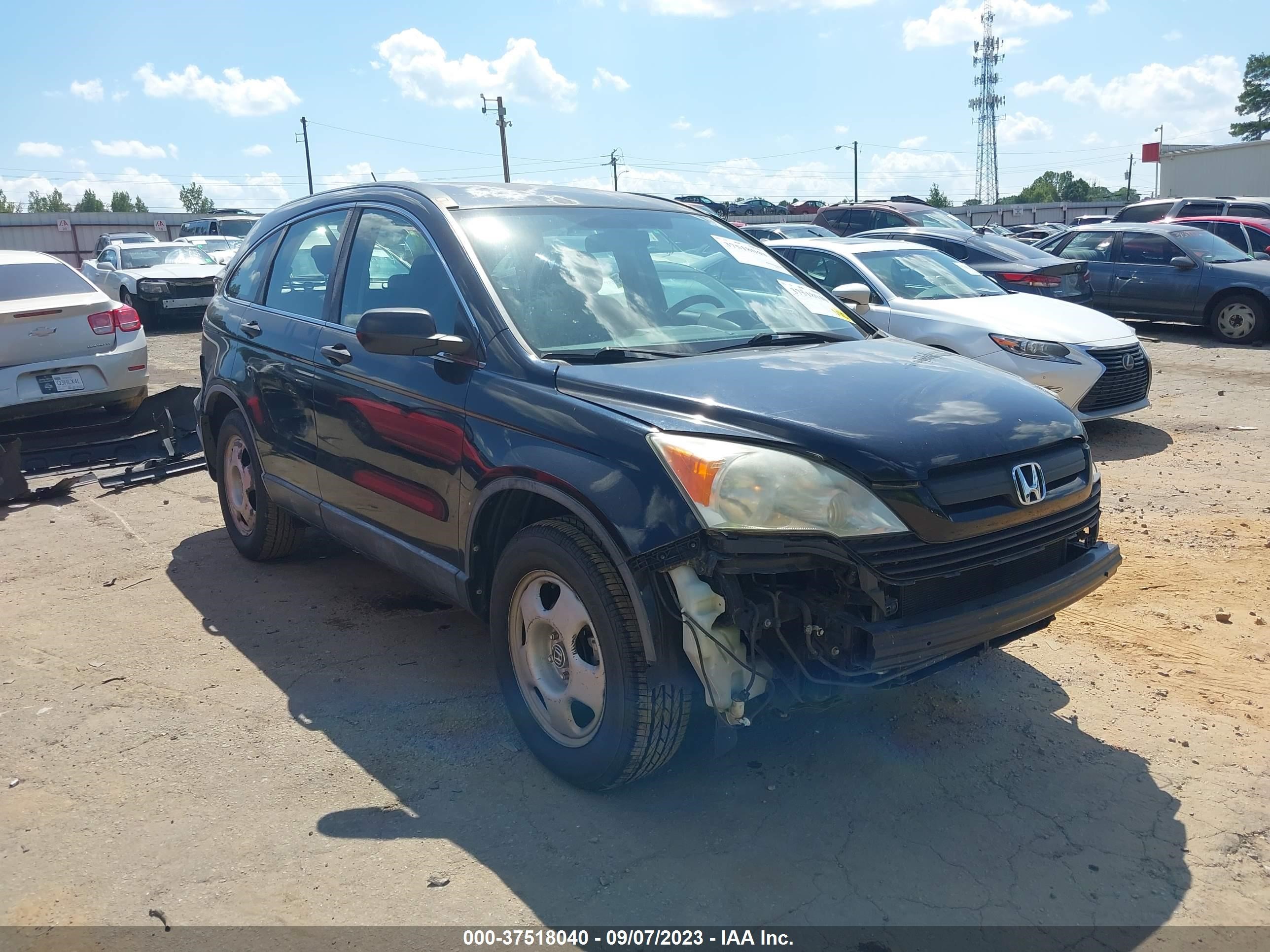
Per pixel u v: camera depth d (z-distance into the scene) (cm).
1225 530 572
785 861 286
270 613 473
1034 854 290
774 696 288
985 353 782
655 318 376
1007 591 300
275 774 333
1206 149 3033
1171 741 351
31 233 4297
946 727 361
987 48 8256
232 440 532
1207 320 1402
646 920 262
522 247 382
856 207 1934
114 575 527
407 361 375
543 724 329
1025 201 11512
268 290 500
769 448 277
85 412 863
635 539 279
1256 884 277
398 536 390
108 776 333
